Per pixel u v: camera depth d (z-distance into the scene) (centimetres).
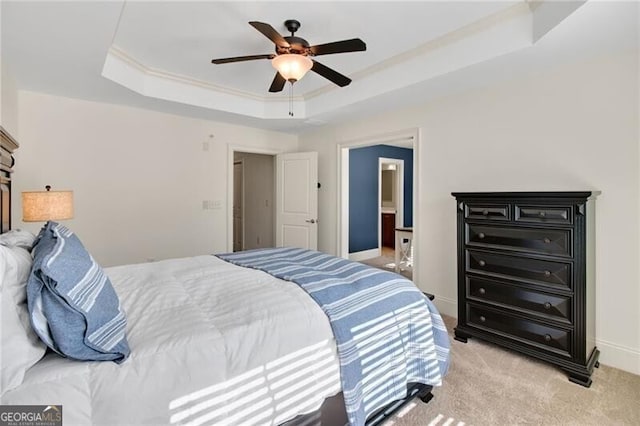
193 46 273
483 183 305
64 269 101
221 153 452
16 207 303
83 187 345
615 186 229
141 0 207
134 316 132
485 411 182
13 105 282
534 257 229
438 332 189
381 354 159
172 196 408
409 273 505
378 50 284
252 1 209
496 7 219
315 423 138
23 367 90
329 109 384
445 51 269
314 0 208
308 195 492
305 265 224
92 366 97
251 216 636
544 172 264
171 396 102
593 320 230
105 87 302
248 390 117
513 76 276
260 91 392
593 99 238
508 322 244
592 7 176
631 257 224
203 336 117
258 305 145
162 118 397
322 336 141
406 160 707
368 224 641
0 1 171
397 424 171
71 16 188
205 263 231
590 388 204
